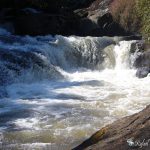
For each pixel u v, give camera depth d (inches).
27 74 547.2
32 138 308.8
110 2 940.0
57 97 452.1
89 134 315.3
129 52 655.8
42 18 778.2
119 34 843.4
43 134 317.1
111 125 191.9
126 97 446.3
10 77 526.6
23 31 757.9
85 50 669.9
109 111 383.6
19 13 788.6
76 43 670.5
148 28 517.0
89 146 182.2
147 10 507.5
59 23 799.1
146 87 505.4
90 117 362.6
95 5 968.9
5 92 474.0
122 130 183.2
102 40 688.4
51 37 705.6
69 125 339.3
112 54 667.4
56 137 309.4
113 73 622.5
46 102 426.0
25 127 336.8
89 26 844.6
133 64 644.7
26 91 486.6
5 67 534.6
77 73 619.8
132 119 188.7
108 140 179.3
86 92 476.7
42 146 290.7
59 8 907.4
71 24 824.3
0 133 321.1
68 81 555.8
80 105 409.1
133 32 821.9
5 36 676.1
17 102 427.8
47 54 619.5
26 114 376.8
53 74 578.6
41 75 564.1
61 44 660.1
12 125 343.0
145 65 629.3
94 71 645.9
